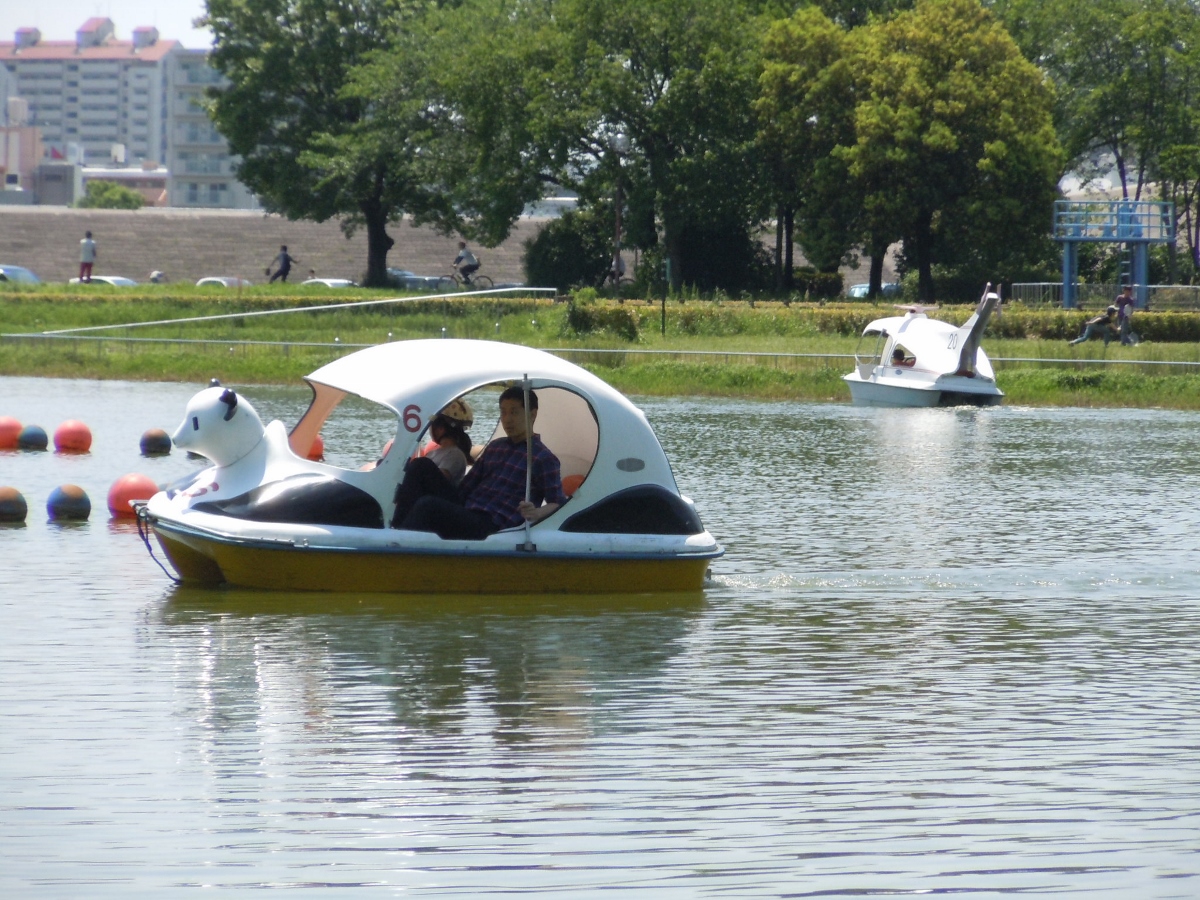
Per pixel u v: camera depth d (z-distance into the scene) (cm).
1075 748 2389
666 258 19050
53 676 2731
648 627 3222
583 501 3528
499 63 18700
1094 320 12975
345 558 3388
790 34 18400
